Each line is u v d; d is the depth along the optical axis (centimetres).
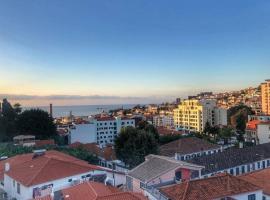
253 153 7481
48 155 5922
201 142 9362
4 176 5409
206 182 4075
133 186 4928
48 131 12850
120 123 18312
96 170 5266
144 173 4891
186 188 3909
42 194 4528
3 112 13238
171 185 4259
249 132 15338
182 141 9294
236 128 18412
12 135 12506
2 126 12538
